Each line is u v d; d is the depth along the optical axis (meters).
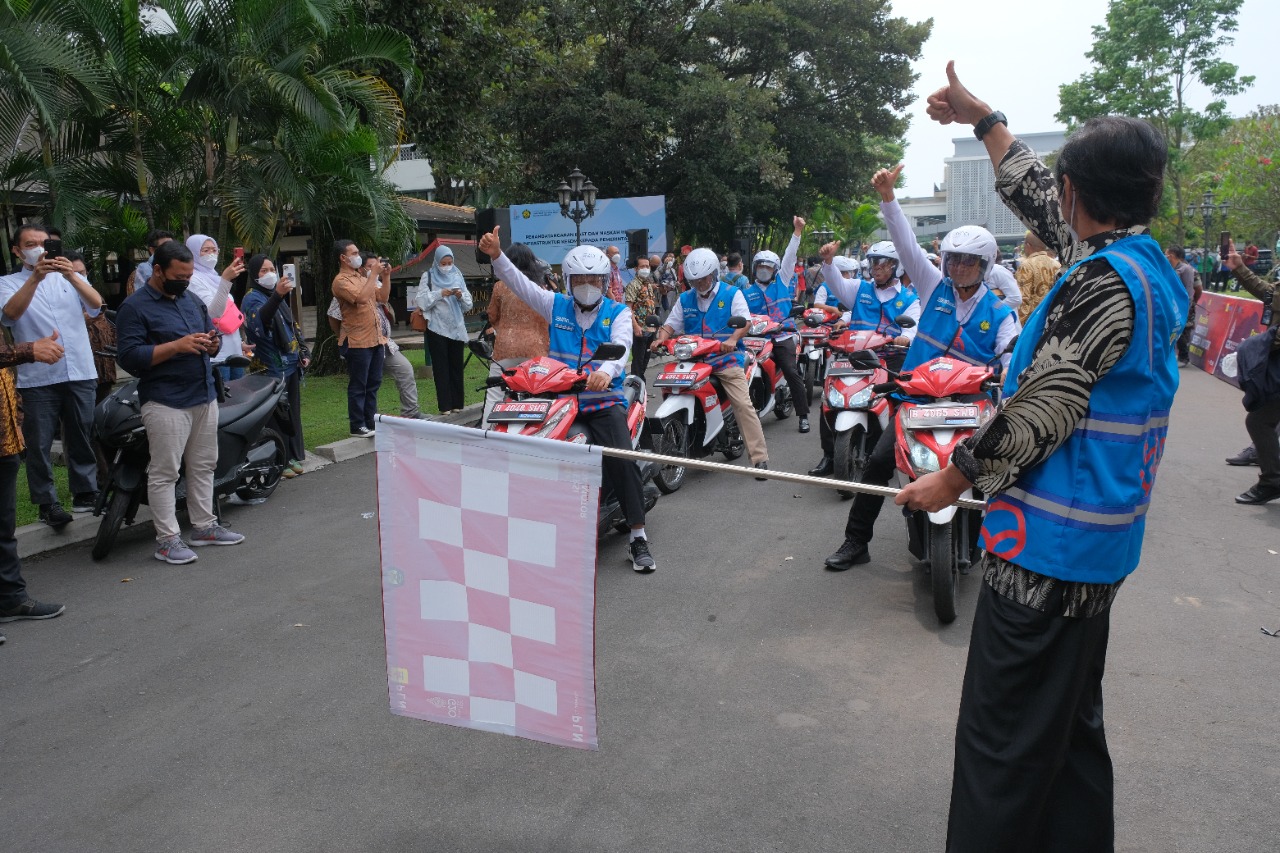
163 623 4.95
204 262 7.71
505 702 2.91
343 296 9.12
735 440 8.42
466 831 3.07
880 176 5.28
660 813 3.15
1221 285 30.55
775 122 30.92
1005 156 2.62
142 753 3.63
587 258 5.57
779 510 6.97
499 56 15.16
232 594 5.36
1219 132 36.56
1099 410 2.05
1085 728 2.30
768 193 29.88
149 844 3.04
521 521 2.79
